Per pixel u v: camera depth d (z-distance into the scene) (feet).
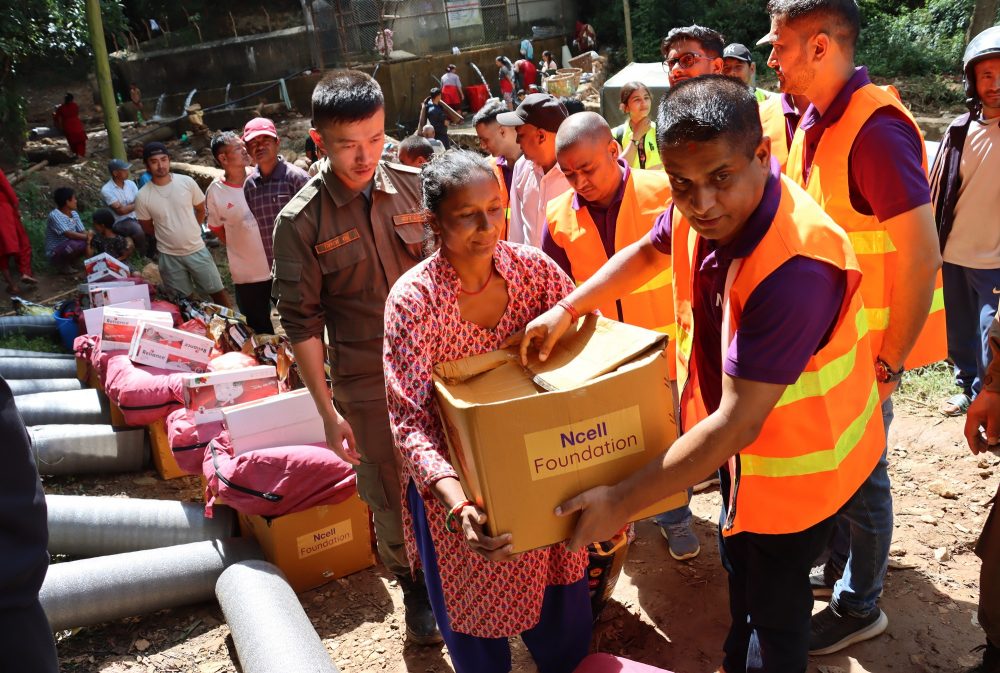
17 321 24.56
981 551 8.18
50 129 64.95
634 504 6.31
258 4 88.53
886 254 8.50
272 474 11.60
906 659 9.35
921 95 54.75
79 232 34.65
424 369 7.17
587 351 7.36
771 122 10.61
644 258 7.98
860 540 8.98
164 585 11.47
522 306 7.68
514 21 86.28
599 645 10.09
